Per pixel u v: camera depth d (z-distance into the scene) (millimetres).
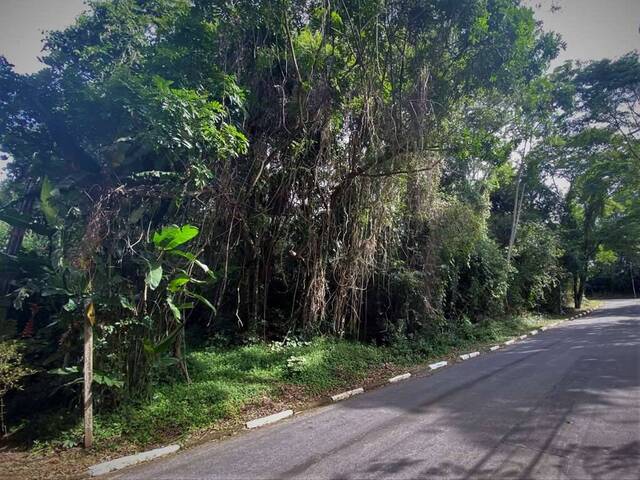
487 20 7824
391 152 8406
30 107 7184
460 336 13070
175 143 5715
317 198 8953
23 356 4973
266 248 8883
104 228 5672
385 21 8156
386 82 8617
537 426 4723
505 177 20250
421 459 3910
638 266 45312
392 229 10078
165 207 6633
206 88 7016
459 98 8938
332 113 8461
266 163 8273
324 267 8945
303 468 3822
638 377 7082
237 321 9234
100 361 5148
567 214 29875
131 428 4789
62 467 4035
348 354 8711
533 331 16359
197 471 3863
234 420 5363
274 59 8414
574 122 21781
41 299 6191
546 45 8766
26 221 5879
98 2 9477
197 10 7641
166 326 6012
